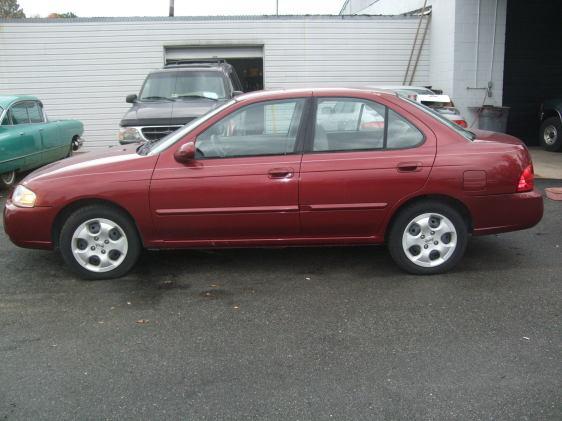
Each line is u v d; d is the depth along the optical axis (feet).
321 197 15.55
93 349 12.18
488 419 9.48
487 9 46.09
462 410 9.73
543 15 51.83
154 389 10.57
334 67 50.93
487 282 15.69
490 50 46.70
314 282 15.96
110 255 16.25
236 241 16.12
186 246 16.20
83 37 48.83
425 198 15.88
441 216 15.87
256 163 15.60
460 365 11.23
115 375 11.09
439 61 49.16
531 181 16.11
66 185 15.78
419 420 9.48
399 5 59.36
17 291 15.61
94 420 9.64
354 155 15.64
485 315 13.55
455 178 15.46
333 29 50.26
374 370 11.10
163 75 33.60
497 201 15.71
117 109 50.03
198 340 12.53
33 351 12.11
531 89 53.01
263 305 14.40
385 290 15.23
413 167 15.43
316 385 10.60
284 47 50.31
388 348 12.00
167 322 13.50
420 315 13.61
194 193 15.56
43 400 10.25
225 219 15.74
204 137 15.89
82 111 49.96
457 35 46.32
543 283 15.56
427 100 36.63
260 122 15.90
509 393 10.21
